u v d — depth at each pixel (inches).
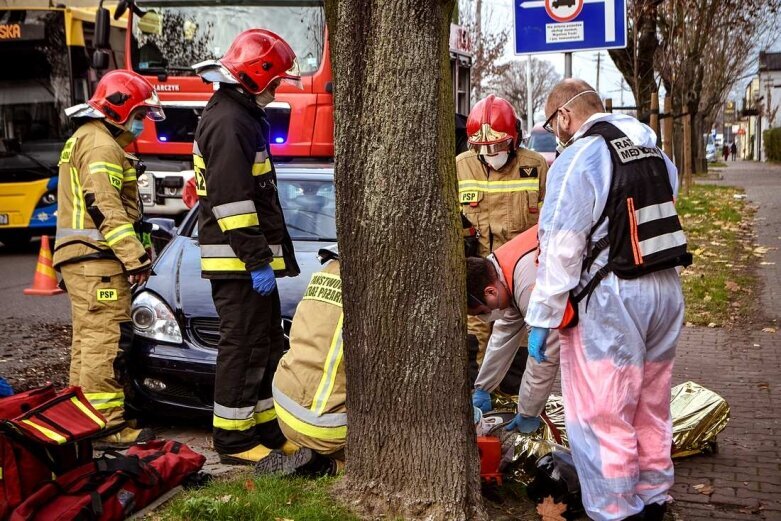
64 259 204.7
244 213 179.2
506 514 160.1
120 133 209.5
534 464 173.2
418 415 148.3
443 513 148.5
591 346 146.3
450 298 147.6
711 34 834.8
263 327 188.7
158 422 230.4
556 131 160.7
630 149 146.4
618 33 294.7
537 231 165.3
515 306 168.2
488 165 216.5
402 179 144.5
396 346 147.6
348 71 145.3
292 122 440.5
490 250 215.9
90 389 204.2
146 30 462.6
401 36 141.9
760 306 365.1
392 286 146.6
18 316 357.7
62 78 542.6
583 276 147.3
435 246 146.0
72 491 152.1
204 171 185.6
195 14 458.0
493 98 216.7
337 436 173.8
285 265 200.2
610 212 144.8
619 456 145.1
